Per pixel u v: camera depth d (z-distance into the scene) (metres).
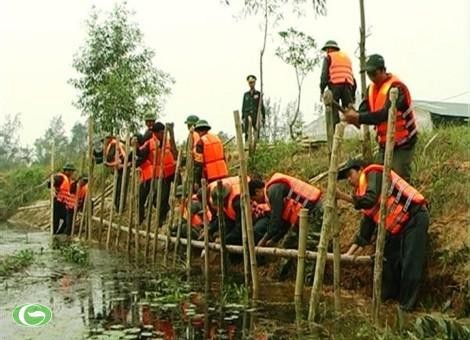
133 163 14.06
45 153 50.38
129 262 12.73
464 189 8.74
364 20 10.33
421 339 6.28
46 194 26.80
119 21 22.56
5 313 8.25
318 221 9.77
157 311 8.32
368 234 8.36
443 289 7.85
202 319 7.85
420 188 9.52
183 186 12.15
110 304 8.76
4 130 52.81
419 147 11.12
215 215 11.62
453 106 19.66
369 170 8.02
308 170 13.24
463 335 6.13
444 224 8.42
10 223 24.61
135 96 21.72
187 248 11.44
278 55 16.75
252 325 7.53
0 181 28.50
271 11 16.34
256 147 14.88
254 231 10.41
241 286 9.38
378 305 7.23
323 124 18.59
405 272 7.88
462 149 10.57
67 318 7.98
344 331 7.14
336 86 11.05
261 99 15.94
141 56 22.66
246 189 9.26
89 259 13.10
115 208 17.44
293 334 7.10
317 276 7.57
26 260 12.56
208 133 12.36
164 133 13.02
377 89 8.57
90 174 16.16
